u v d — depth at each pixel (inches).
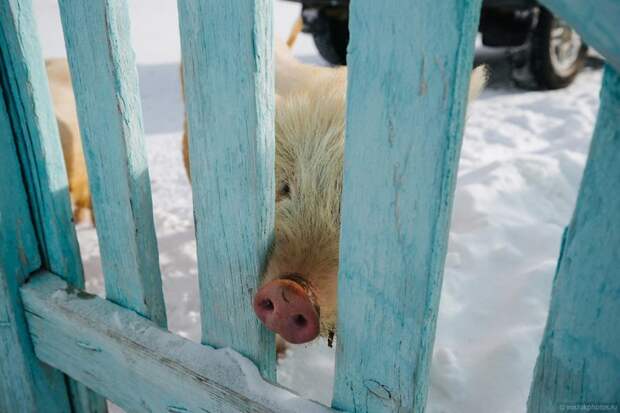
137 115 47.2
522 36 234.7
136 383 52.7
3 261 58.3
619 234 26.6
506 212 113.7
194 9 37.4
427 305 33.0
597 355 29.1
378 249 34.1
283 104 71.2
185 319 94.5
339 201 58.9
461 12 26.1
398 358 35.8
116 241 52.3
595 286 28.1
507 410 66.2
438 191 30.0
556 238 103.3
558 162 132.0
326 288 49.1
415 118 29.6
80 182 114.2
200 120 40.9
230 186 41.4
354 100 31.7
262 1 34.9
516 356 71.7
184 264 114.3
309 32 266.4
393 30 28.7
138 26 465.1
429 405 69.0
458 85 27.5
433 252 31.5
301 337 41.3
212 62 38.1
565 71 258.7
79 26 44.8
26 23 51.8
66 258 60.4
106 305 55.5
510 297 86.7
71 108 109.7
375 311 35.9
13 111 55.4
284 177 65.8
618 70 23.7
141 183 49.3
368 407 39.2
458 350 77.5
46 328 59.6
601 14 22.2
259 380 44.4
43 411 66.1
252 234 41.8
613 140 25.7
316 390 76.6
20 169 57.9
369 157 32.4
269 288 41.0
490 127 201.3
